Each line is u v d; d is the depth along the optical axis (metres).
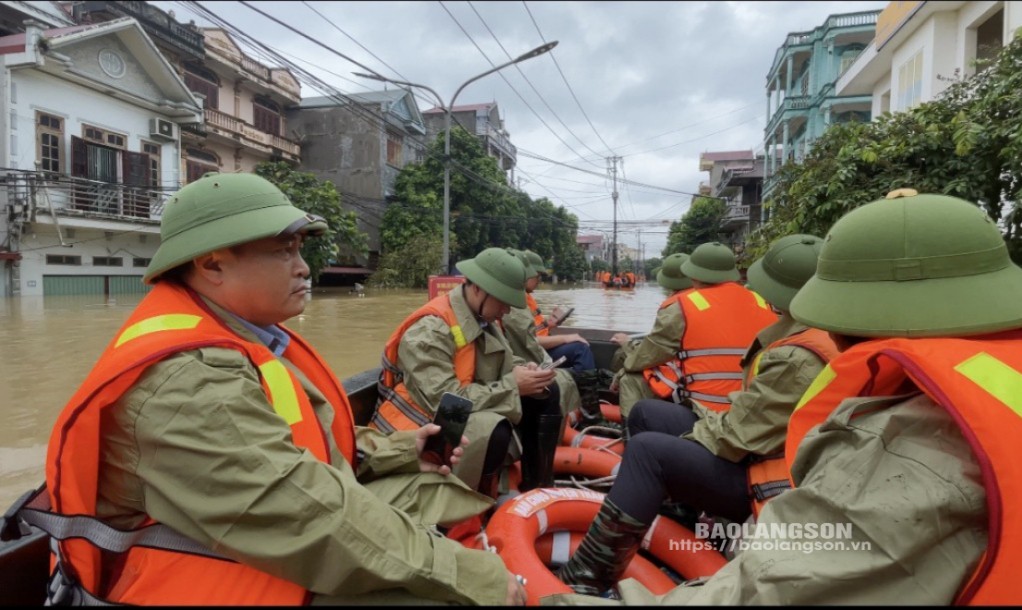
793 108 21.12
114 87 15.14
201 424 1.02
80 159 14.50
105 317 10.43
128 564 1.09
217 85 20.05
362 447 1.82
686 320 2.69
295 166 24.19
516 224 30.94
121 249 16.03
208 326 1.20
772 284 2.13
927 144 4.17
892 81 12.52
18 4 14.77
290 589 1.08
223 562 1.06
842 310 1.10
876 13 20.12
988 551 0.81
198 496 1.02
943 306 1.02
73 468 1.03
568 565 1.85
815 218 4.83
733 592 1.00
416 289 22.78
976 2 9.71
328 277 23.30
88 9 16.52
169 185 17.02
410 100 27.16
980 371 0.93
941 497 0.86
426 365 2.30
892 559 0.85
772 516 1.02
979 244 1.04
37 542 1.24
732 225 30.34
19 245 13.70
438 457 1.83
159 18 17.06
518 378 2.43
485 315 2.58
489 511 2.36
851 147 4.58
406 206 23.97
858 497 0.92
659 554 2.04
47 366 6.29
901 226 1.07
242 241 1.21
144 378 1.06
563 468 2.88
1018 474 0.82
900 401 1.03
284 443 1.07
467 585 1.16
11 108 13.08
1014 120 3.64
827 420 1.06
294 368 1.39
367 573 1.04
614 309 17.23
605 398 4.28
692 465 1.77
